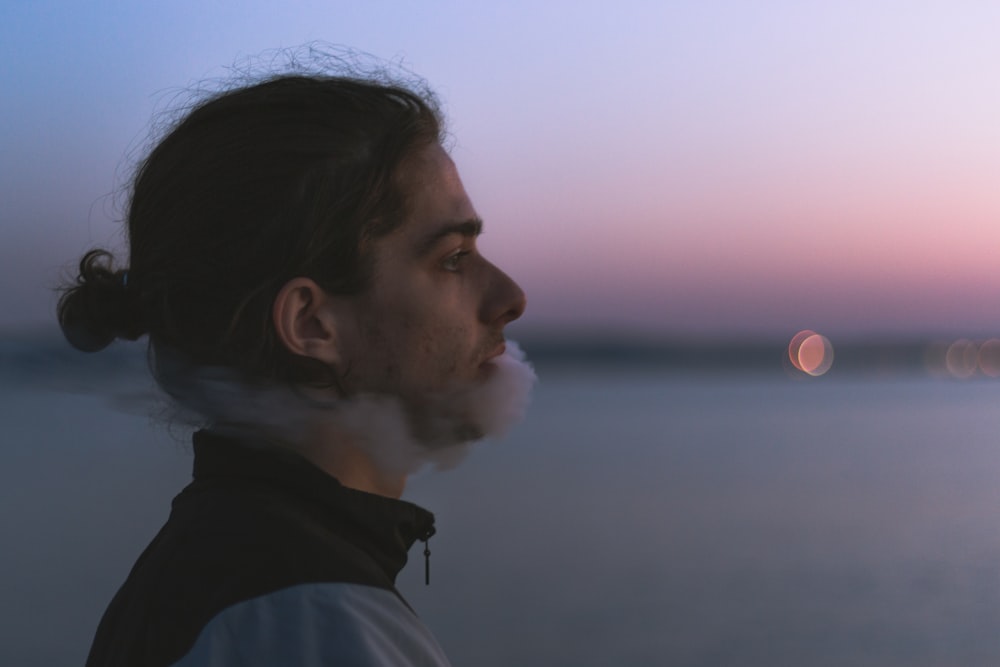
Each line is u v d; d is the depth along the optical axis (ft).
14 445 80.94
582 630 31.12
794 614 34.01
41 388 2.79
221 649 2.21
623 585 37.70
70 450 77.92
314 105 2.89
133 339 2.93
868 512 55.57
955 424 123.44
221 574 2.37
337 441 2.86
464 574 39.42
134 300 2.90
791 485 66.28
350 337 2.86
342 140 2.85
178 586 2.41
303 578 2.34
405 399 2.95
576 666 27.02
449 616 32.78
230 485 2.68
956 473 72.54
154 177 2.93
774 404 173.78
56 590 33.88
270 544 2.42
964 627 32.32
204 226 2.78
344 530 2.68
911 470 74.54
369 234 2.85
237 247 2.76
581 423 126.52
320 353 2.80
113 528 44.88
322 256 2.78
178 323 2.81
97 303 2.90
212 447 2.79
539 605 34.45
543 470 73.41
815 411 150.82
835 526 51.39
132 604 2.56
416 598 35.32
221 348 2.76
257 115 2.87
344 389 2.84
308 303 2.79
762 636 30.96
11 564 37.68
